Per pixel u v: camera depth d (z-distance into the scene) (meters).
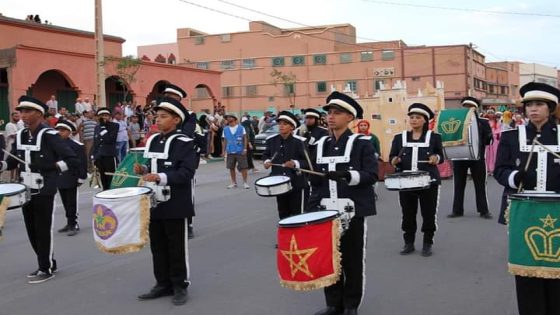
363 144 5.46
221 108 27.98
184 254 6.33
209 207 12.98
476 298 6.26
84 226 10.95
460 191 11.05
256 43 65.69
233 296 6.52
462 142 10.19
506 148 5.00
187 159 6.13
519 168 4.88
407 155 8.55
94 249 9.04
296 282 4.84
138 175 6.80
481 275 7.13
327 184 5.55
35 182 7.22
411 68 63.16
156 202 6.09
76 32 27.81
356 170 5.39
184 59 66.50
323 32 64.19
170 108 6.25
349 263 5.47
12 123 16.22
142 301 6.44
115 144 12.63
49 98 26.48
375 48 63.62
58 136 7.31
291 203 8.84
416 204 8.27
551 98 4.73
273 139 9.20
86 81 26.33
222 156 25.55
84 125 18.11
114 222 5.75
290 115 8.97
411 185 7.80
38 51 24.14
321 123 11.63
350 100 5.51
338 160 5.47
